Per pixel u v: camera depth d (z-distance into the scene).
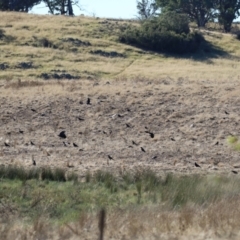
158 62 148.50
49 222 37.03
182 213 36.34
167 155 62.91
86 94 83.88
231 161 61.19
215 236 33.28
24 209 42.47
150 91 84.69
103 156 62.09
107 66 136.00
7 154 62.09
